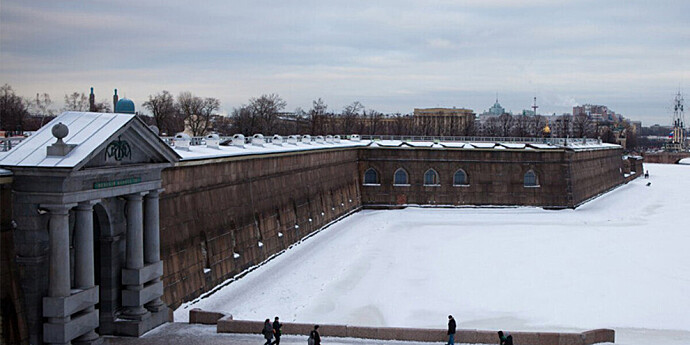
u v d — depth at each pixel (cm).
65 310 2964
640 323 4378
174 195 4462
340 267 5959
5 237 2941
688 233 8044
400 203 10294
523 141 12012
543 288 5284
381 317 4462
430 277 5631
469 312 4622
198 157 4716
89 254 3155
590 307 4750
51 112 11962
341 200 9169
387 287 5262
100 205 3406
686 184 15300
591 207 10806
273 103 17450
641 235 7912
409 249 6881
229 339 3406
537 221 9162
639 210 10425
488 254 6656
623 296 5047
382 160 10319
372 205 10269
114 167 3238
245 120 16900
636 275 5747
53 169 2870
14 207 2975
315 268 5897
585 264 6206
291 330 3591
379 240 7400
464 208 10300
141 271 3588
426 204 10319
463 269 5953
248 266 5659
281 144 7238
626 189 14075
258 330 3550
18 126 10762
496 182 10438
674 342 3944
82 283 3133
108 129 3219
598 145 13312
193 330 3628
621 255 6650
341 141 10206
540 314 4578
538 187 10469
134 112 3834
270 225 6325
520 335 3522
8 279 2952
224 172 5325
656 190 13788
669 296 5053
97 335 3225
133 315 3556
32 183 2939
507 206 10400
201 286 4747
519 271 5891
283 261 6178
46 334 2972
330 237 7544
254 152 5872
